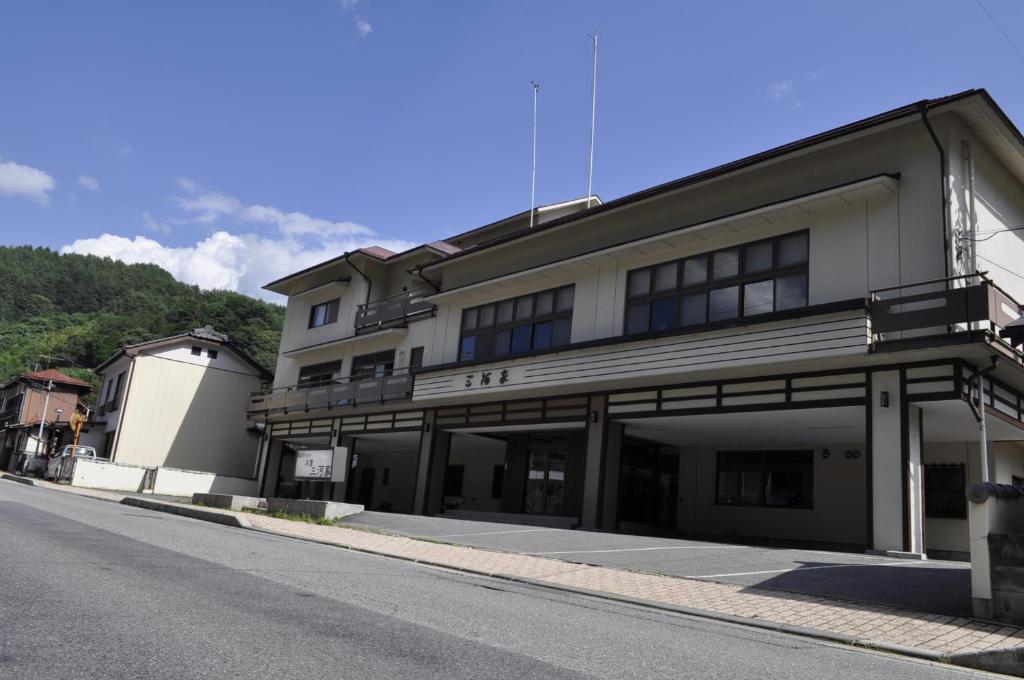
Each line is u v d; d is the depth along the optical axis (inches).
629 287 765.9
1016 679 231.5
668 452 902.4
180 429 1448.1
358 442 1224.2
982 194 613.9
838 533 732.7
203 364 1496.1
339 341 1163.3
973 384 560.1
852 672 217.5
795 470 783.7
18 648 175.6
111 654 176.1
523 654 205.5
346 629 220.7
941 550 685.3
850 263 603.8
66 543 380.8
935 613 310.5
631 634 250.8
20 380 2234.3
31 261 5472.4
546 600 318.7
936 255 560.1
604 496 749.9
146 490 1242.0
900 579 382.6
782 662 223.6
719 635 263.7
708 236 693.3
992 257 612.7
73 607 224.7
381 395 1005.2
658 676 192.4
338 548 506.6
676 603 329.4
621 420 757.9
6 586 250.2
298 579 319.9
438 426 984.3
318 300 1300.4
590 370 735.1
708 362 637.3
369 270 1209.4
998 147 626.8
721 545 569.0
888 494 555.5
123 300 4810.5
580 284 816.3
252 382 1551.4
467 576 397.7
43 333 3986.2
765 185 678.5
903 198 586.6
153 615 221.3
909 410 563.5
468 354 946.1
